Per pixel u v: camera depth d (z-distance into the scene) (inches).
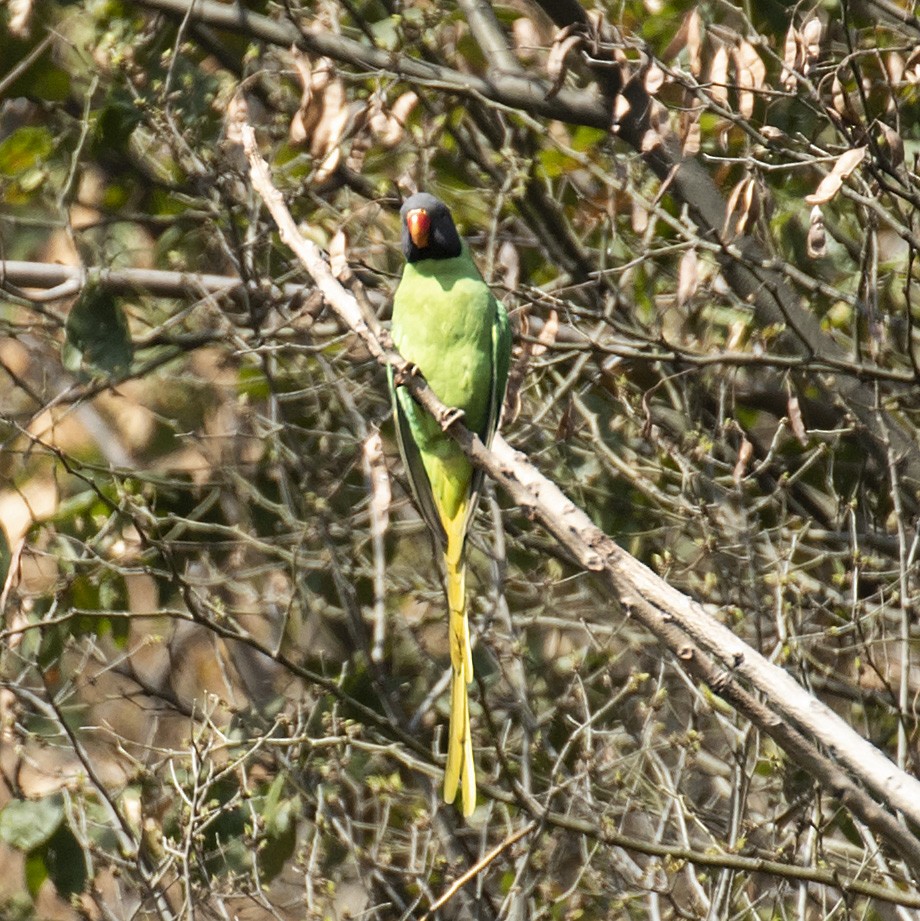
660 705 397.7
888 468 447.5
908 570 402.9
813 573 513.0
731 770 421.4
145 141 538.3
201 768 402.9
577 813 430.6
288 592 500.4
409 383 274.2
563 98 489.4
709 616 235.6
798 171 490.3
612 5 537.0
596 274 430.3
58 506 485.7
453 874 401.7
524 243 530.9
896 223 398.6
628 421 468.1
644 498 506.6
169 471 522.6
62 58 542.3
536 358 448.8
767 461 432.5
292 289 500.1
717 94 430.0
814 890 424.2
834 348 470.0
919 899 335.9
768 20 491.2
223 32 565.0
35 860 426.9
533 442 506.0
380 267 522.6
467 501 327.0
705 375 491.2
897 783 227.1
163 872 378.6
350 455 520.1
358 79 473.4
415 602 515.5
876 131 398.6
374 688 456.1
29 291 500.4
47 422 537.6
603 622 491.8
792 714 231.9
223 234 487.2
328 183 507.2
